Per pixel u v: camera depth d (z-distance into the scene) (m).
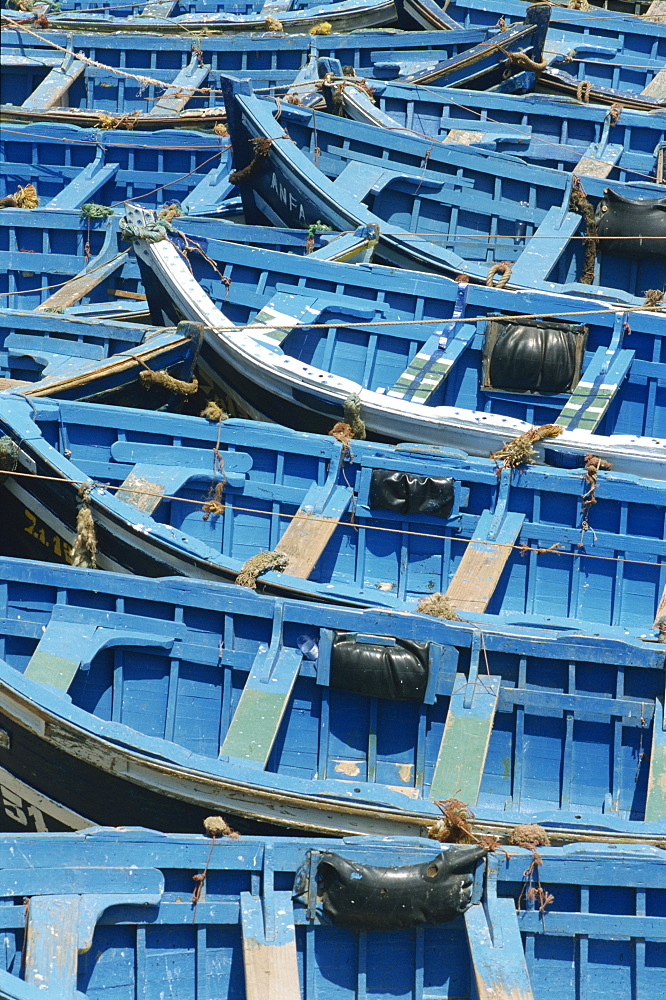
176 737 20.70
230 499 24.64
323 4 47.25
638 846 17.72
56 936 16.05
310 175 31.30
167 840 17.02
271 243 31.77
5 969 16.33
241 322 28.67
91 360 27.75
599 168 33.97
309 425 26.59
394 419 25.62
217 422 24.59
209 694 20.81
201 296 27.12
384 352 28.00
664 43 41.72
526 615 22.88
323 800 18.53
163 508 24.30
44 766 19.42
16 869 16.48
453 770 19.28
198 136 36.72
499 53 36.72
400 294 28.12
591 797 20.80
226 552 24.56
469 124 35.34
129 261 32.94
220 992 17.22
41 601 20.53
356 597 21.47
